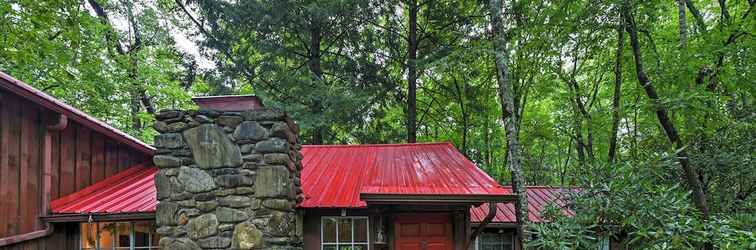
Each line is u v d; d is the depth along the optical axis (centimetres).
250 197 468
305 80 1105
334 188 575
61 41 891
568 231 498
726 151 673
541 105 1412
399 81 1307
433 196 475
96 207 536
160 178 479
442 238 593
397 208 591
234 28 1153
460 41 1173
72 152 582
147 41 1288
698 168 671
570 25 670
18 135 501
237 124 482
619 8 620
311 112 1100
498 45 633
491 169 1356
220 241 462
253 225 462
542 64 909
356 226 569
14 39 627
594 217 505
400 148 769
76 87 1055
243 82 1282
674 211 478
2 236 473
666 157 521
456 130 1485
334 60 1246
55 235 549
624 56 815
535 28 730
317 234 559
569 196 554
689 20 927
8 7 618
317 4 1080
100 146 636
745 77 646
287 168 477
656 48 835
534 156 1448
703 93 605
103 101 1167
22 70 962
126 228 570
